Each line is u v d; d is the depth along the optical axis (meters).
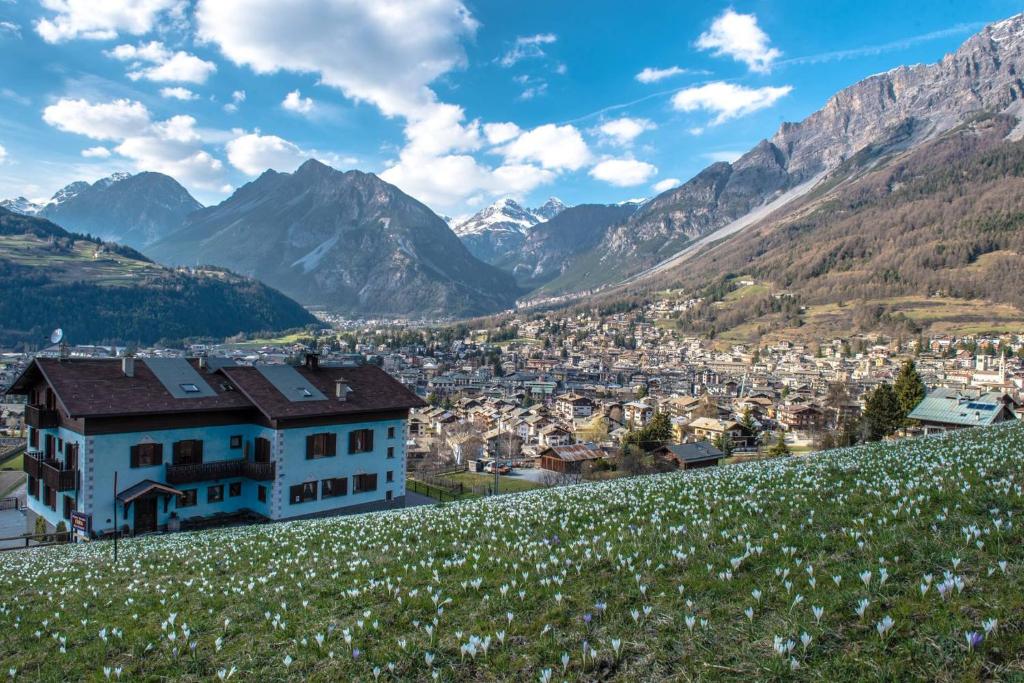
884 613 9.87
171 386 51.34
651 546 15.91
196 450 51.28
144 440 48.22
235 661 12.30
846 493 19.56
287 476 52.47
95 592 20.56
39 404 52.84
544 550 17.23
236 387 54.09
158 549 30.22
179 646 13.45
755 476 27.19
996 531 12.84
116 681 11.99
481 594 13.83
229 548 27.41
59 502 49.09
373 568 18.42
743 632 10.18
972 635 8.43
